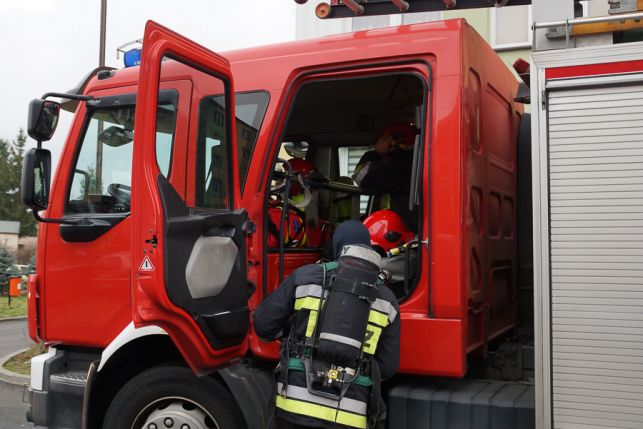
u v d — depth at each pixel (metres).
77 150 4.12
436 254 3.41
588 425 3.02
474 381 3.74
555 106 3.16
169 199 3.16
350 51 3.73
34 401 4.09
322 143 5.70
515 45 8.96
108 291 3.93
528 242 4.73
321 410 3.00
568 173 3.12
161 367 3.72
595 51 3.10
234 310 3.53
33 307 4.13
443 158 3.44
